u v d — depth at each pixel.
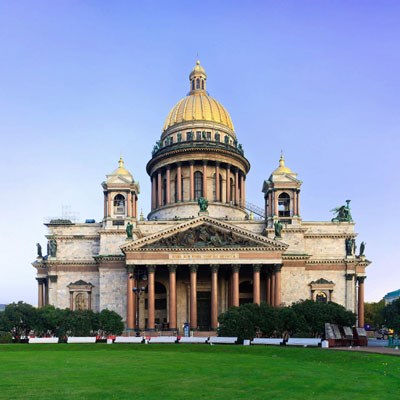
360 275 126.25
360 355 59.75
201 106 155.12
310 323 95.06
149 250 112.44
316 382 39.25
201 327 115.94
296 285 120.19
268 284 115.69
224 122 155.62
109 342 91.88
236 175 150.50
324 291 123.25
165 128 158.50
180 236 113.94
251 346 79.31
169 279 112.31
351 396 33.06
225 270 119.56
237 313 92.31
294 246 122.44
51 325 104.31
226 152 146.50
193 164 144.88
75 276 126.19
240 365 52.09
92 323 102.75
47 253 129.00
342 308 100.06
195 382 38.72
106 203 126.56
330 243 126.62
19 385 36.44
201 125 151.38
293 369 48.50
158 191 149.62
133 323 111.75
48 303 124.56
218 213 141.25
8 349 78.69
